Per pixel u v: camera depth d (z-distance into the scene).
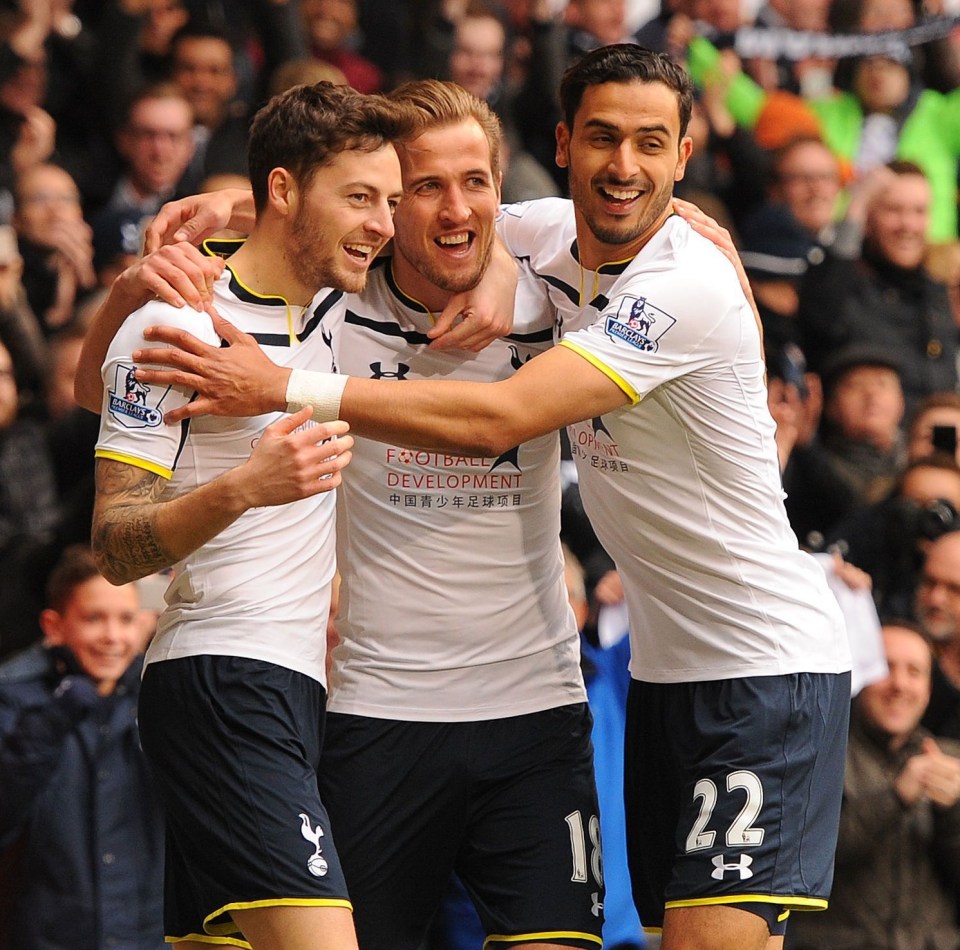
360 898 9.91
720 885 9.09
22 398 15.87
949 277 19.20
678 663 9.62
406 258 9.48
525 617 9.92
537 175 19.05
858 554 14.75
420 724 9.84
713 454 9.36
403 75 20.64
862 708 12.73
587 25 21.64
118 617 12.17
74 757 11.98
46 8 18.62
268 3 20.06
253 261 8.88
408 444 8.76
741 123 22.02
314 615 9.05
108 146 19.30
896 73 22.91
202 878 8.90
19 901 11.88
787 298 18.81
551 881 9.73
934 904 12.53
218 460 8.76
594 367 8.94
